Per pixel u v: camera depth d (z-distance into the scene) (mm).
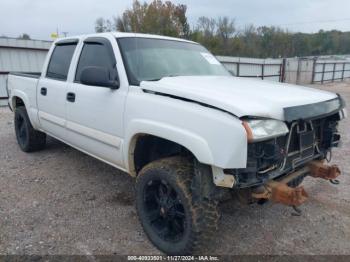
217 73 4082
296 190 2482
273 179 2725
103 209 3695
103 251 2945
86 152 4047
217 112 2443
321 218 3611
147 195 3021
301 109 2625
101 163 5156
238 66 23062
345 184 4551
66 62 4367
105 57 3611
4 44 12500
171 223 2924
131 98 3096
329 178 3070
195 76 3523
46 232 3213
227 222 3486
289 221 3533
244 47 55688
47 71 4785
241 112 2311
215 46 48688
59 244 3029
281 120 2488
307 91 3129
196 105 2588
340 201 4035
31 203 3803
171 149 3154
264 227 3402
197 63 4020
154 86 2918
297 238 3219
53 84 4414
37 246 2988
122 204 3818
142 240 3119
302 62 31109
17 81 5590
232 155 2318
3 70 12672
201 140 2461
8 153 5676
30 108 5133
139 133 3010
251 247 3051
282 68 27969
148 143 3232
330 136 3186
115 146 3350
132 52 3498
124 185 4344
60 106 4250
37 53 13547
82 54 4020
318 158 3266
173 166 2764
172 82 3006
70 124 4082
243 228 3375
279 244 3111
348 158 5730
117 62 3379
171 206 2842
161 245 2904
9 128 7863
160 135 2764
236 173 2414
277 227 3410
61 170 4855
